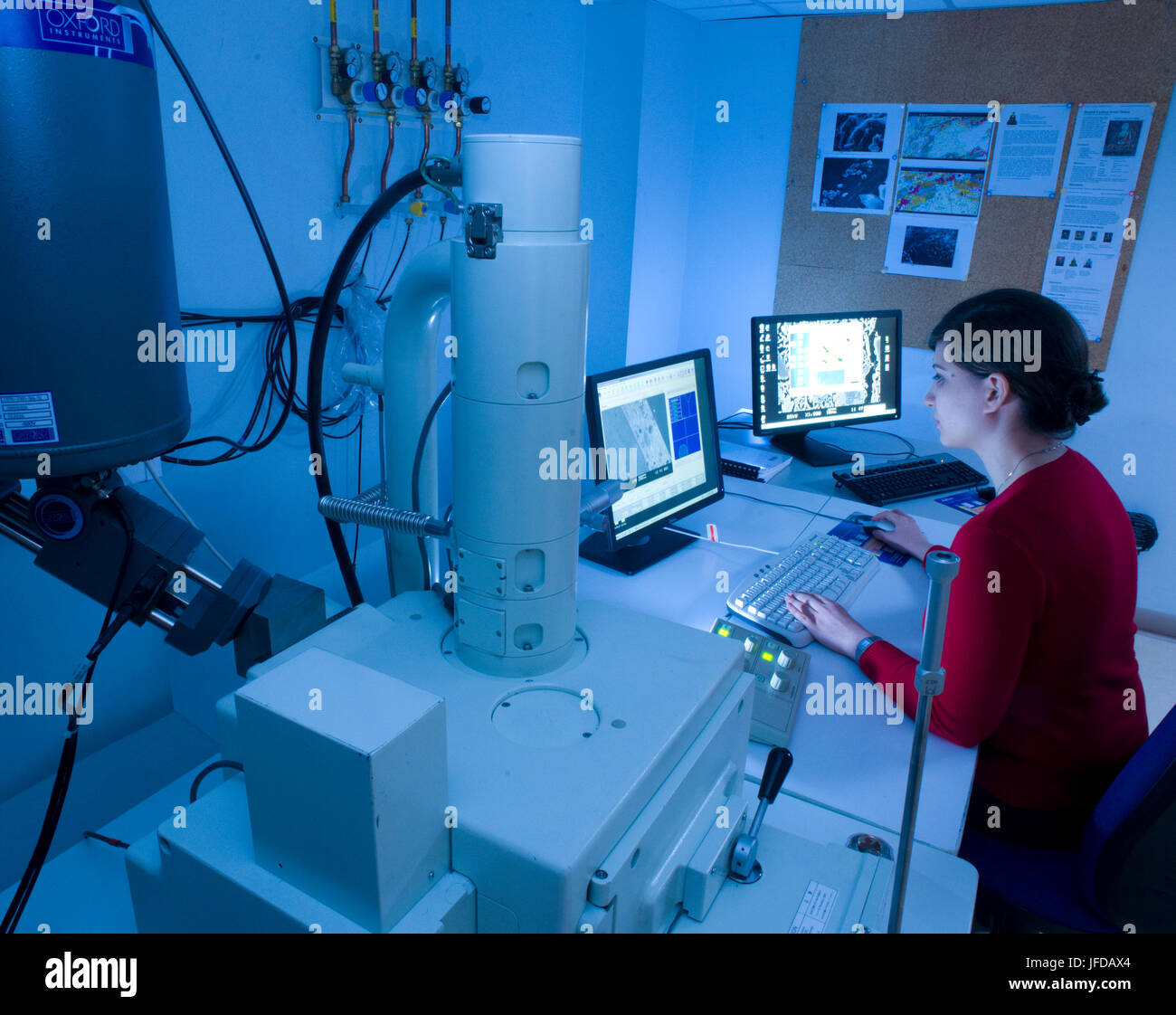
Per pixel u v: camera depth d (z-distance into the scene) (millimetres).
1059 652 1277
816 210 3275
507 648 836
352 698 646
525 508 782
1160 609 3047
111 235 774
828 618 1485
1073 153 2807
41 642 1498
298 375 2014
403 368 1062
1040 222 2912
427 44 2160
